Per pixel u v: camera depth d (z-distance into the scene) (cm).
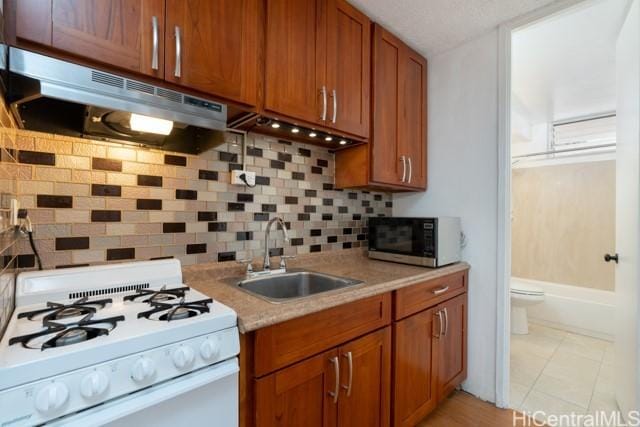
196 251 137
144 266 114
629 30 153
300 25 136
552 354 248
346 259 198
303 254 176
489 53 187
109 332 72
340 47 153
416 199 223
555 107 328
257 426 91
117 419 65
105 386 64
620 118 167
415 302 153
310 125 144
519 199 364
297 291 161
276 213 165
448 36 191
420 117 209
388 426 137
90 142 111
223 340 84
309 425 105
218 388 82
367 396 127
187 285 126
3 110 75
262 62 125
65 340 67
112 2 88
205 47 107
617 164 172
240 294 115
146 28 94
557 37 207
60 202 105
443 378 172
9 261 83
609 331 275
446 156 207
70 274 100
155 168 125
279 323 97
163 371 73
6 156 79
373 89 173
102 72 85
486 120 189
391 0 157
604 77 264
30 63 75
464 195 198
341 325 117
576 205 329
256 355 92
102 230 113
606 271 310
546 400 186
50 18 79
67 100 79
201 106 104
